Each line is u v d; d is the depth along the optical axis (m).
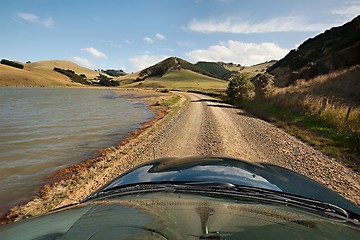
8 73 174.00
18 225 1.71
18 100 53.72
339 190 5.34
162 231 1.34
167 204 1.87
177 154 9.27
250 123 15.81
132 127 18.44
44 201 6.31
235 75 38.06
